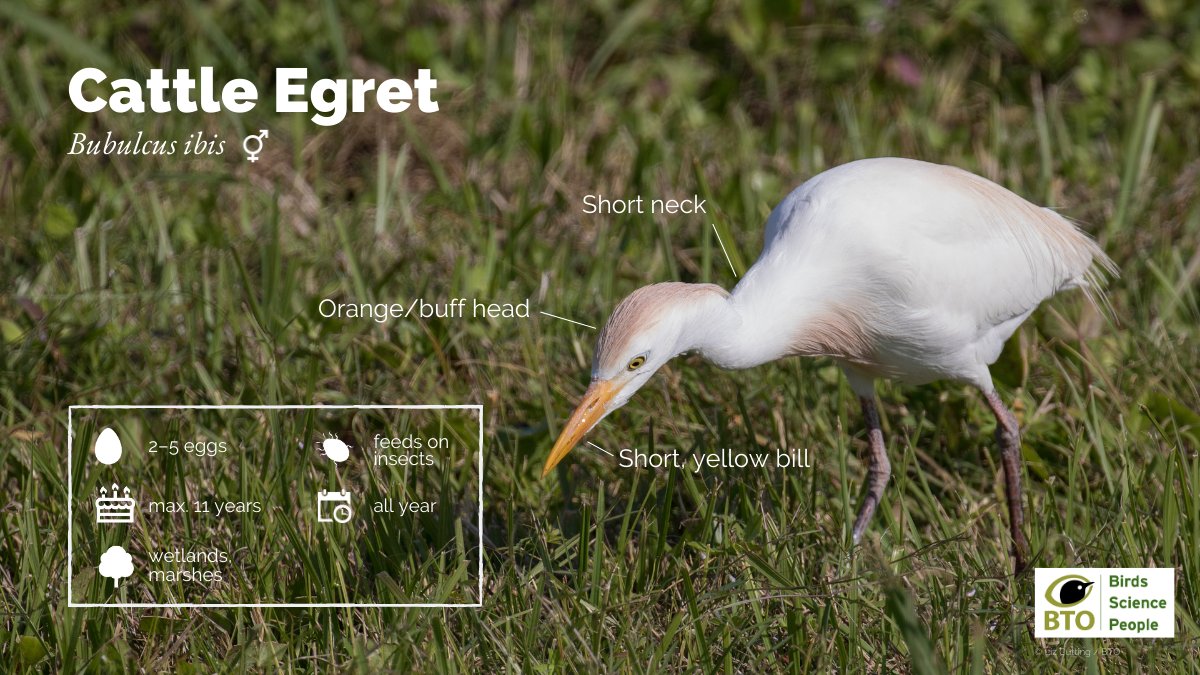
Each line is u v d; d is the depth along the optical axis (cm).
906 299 803
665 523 780
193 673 701
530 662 700
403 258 1048
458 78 1397
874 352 837
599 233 1148
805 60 1451
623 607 729
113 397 966
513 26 1473
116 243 1136
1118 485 834
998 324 862
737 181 1193
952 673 680
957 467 941
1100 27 1441
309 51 1422
